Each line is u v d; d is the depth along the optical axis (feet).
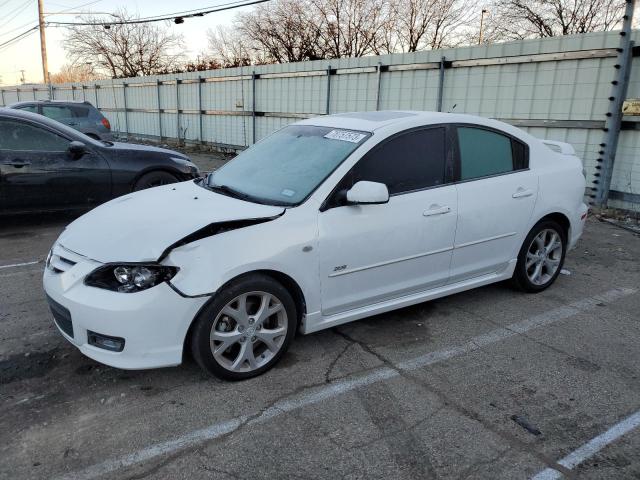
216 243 10.21
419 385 10.93
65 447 8.89
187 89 60.64
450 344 12.82
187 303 9.89
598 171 27.02
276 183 12.40
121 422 9.59
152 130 70.23
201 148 60.08
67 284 10.28
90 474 8.29
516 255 15.34
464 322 14.11
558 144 17.87
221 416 9.80
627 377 11.35
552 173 15.67
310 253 11.18
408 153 12.84
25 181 21.56
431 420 9.75
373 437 9.25
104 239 10.67
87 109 50.31
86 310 9.84
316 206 11.43
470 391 10.73
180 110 62.75
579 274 18.25
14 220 24.95
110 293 9.80
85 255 10.46
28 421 9.57
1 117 21.26
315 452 8.84
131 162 23.73
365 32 115.75
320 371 11.43
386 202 11.26
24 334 13.01
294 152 13.32
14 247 20.58
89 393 10.50
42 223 24.44
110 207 12.55
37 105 47.73
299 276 11.13
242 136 53.21
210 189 13.21
